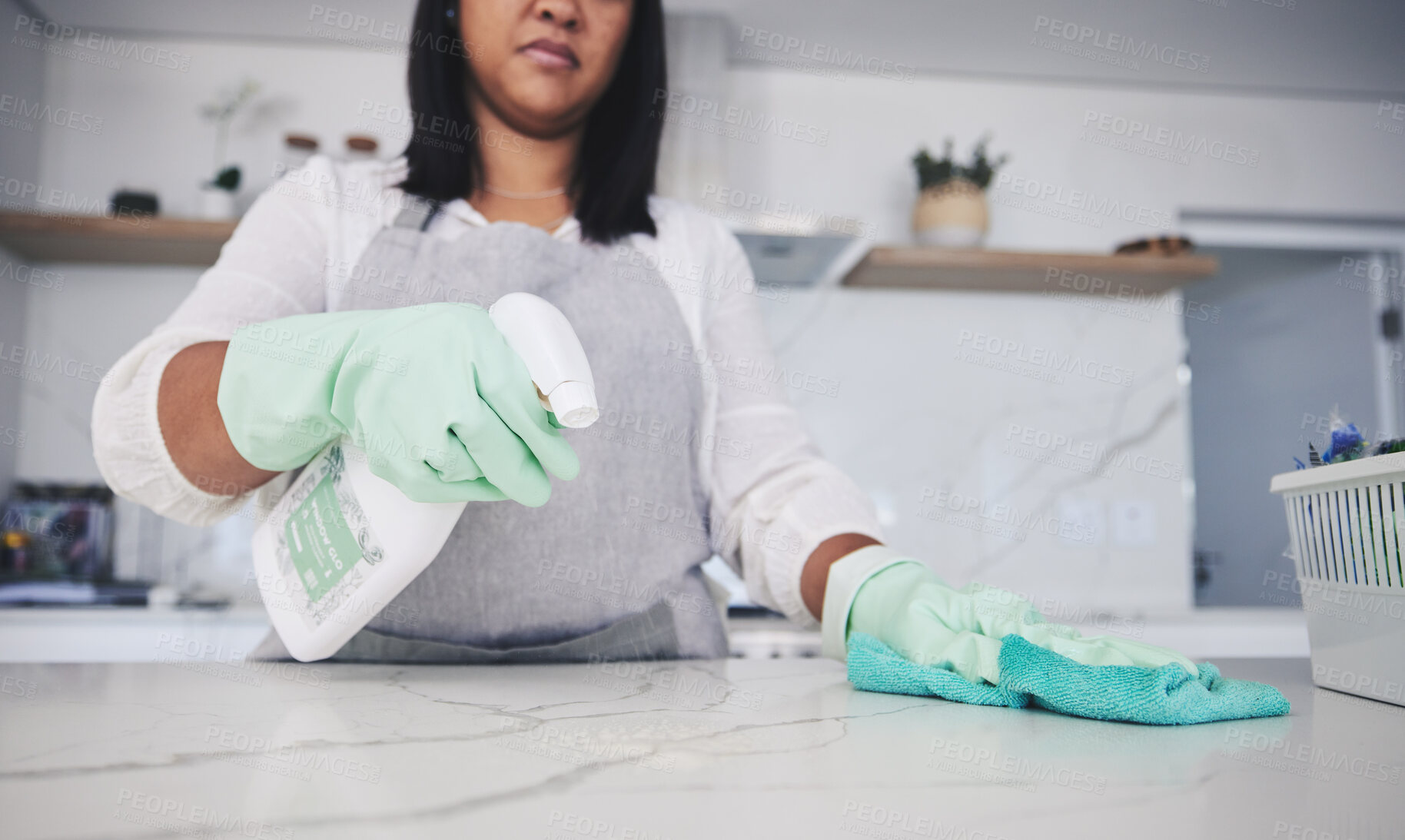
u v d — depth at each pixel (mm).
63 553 1868
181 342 617
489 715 426
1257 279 2859
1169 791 305
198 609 1678
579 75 798
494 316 483
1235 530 2928
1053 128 2328
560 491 734
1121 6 1978
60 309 1979
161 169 2055
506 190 871
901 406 2189
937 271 2014
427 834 253
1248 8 1989
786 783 310
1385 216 2406
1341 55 2182
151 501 609
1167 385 2244
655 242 860
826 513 717
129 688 497
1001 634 538
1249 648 1907
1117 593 2193
